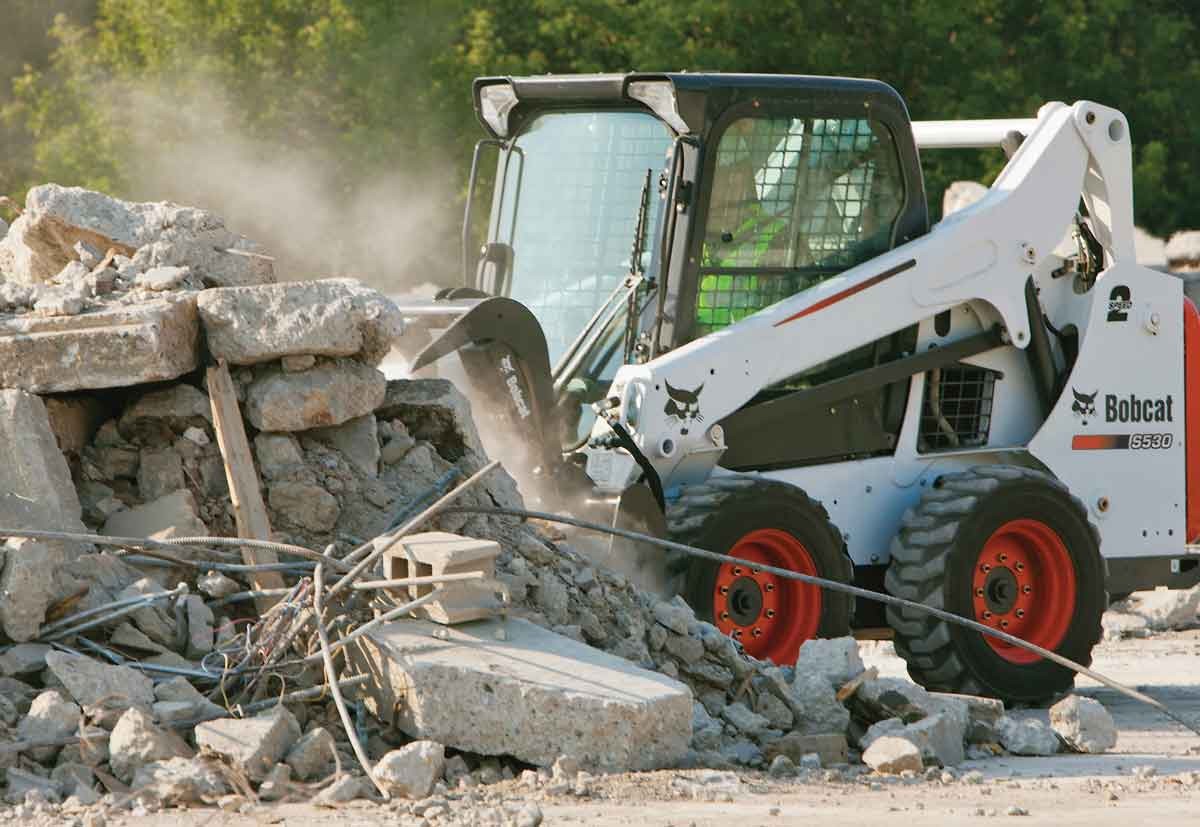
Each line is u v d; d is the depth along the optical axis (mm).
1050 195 29719
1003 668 27969
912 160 28875
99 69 74188
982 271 29016
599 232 28156
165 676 18859
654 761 18531
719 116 27047
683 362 26203
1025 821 16297
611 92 27656
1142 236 84500
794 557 26375
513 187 29141
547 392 26062
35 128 75188
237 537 20938
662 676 19188
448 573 19188
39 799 16547
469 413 23609
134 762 17125
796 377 27922
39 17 93688
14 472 20266
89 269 23250
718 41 70125
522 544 22234
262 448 21719
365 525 21938
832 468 28156
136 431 21953
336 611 19812
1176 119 78938
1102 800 17922
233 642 19297
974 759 21766
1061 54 75500
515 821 15586
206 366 21750
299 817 16031
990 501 27906
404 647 18688
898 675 31688
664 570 25141
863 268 28062
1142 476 30875
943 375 29547
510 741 18188
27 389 21016
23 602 18547
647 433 25844
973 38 71188
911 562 27578
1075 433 30141
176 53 70250
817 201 28141
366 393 22156
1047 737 22422
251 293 21625
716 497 25594
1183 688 30375
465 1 69250
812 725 21359
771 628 26312
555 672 18688
